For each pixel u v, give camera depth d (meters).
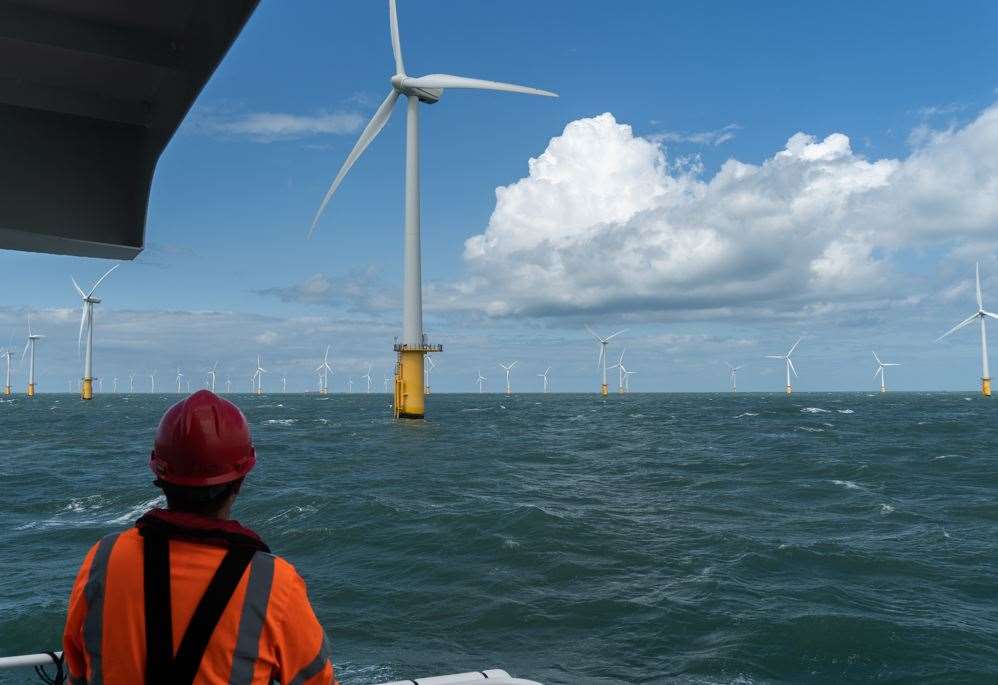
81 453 44.28
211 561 1.74
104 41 2.96
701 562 15.56
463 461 39.47
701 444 50.41
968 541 17.61
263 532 19.47
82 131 3.60
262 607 1.72
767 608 12.35
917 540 17.78
